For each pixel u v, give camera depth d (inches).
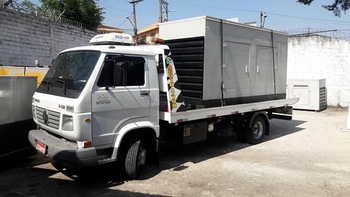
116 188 214.2
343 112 617.9
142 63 230.8
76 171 244.5
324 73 704.4
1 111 239.5
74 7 860.6
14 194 200.1
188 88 288.5
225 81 299.7
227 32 296.8
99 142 206.7
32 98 252.7
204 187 220.2
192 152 311.9
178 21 293.1
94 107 203.0
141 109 229.6
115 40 238.2
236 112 310.2
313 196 208.8
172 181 230.2
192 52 282.5
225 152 313.6
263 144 350.9
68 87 209.0
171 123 248.5
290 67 742.5
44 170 245.1
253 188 220.4
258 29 336.8
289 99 391.2
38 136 224.5
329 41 694.5
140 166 235.6
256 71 339.0
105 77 209.2
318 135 402.9
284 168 265.0
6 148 246.2
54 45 561.3
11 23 466.6
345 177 246.1
